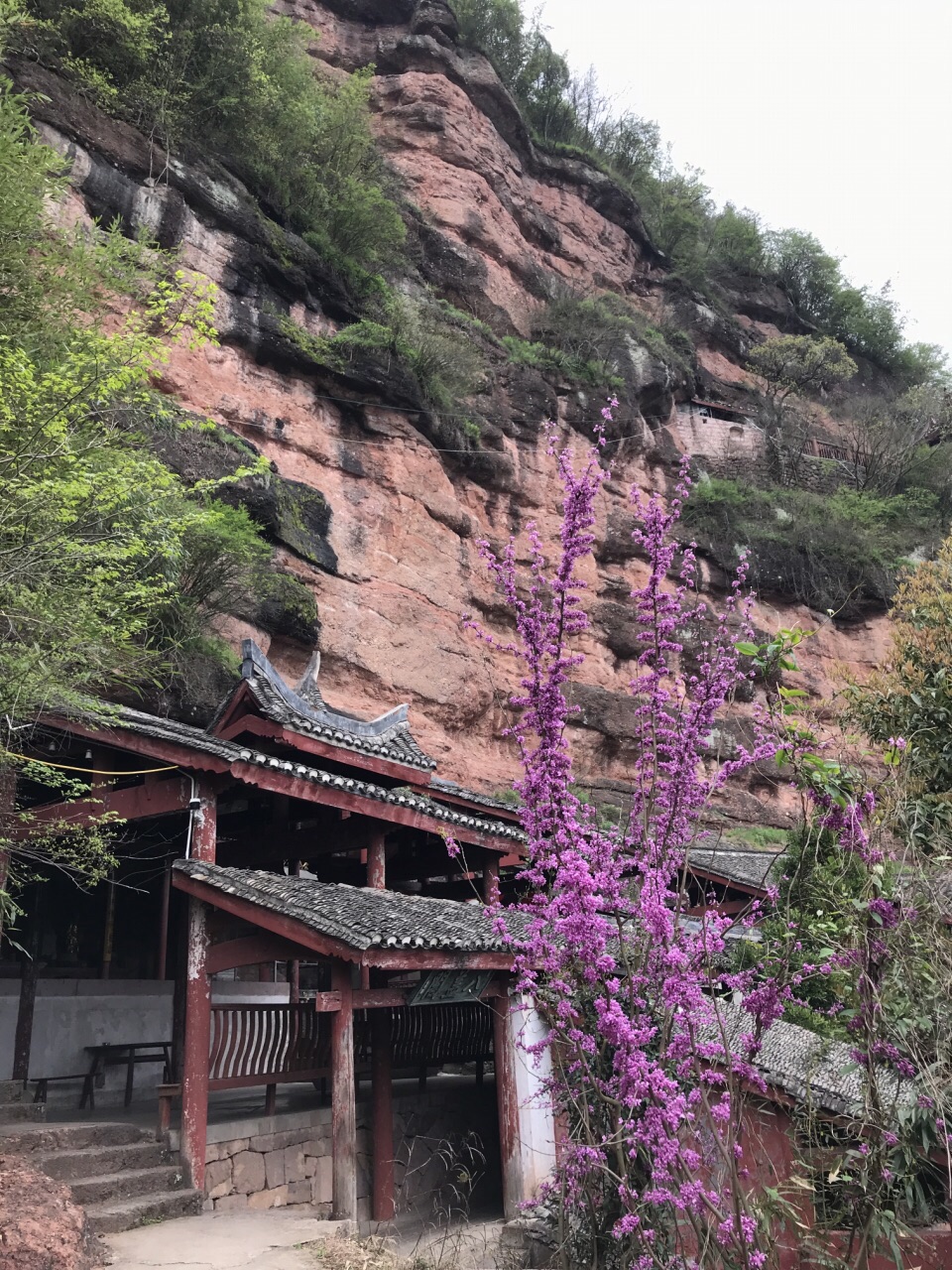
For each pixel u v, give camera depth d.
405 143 35.91
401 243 30.89
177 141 22.53
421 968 10.27
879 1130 5.03
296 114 26.89
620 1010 4.66
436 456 27.05
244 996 15.84
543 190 42.62
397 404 25.97
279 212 25.64
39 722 11.18
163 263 18.52
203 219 22.59
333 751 13.27
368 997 10.48
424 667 24.56
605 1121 5.57
